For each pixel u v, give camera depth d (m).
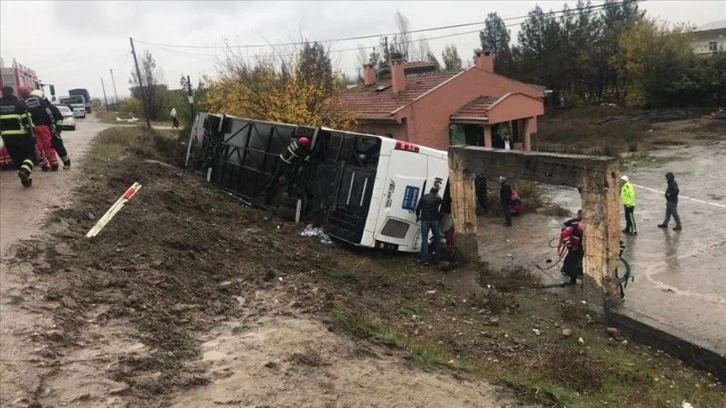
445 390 5.64
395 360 6.17
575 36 57.22
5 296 5.90
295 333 6.25
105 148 17.14
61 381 4.69
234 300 7.33
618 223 9.83
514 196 18.78
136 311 6.23
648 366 8.15
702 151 29.45
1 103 10.80
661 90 48.00
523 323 9.31
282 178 14.20
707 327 9.34
